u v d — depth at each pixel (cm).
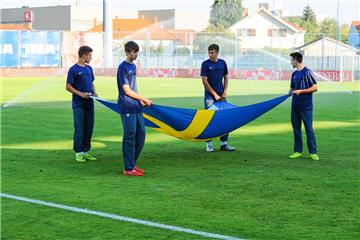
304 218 872
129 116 1177
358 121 2148
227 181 1125
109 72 6184
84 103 1348
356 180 1136
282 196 1005
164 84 4684
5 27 10588
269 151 1485
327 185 1090
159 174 1198
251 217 877
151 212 903
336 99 3206
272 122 2116
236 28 9200
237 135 1778
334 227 829
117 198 990
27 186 1082
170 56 6888
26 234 799
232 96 3391
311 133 1362
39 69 6244
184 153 1456
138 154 1216
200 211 909
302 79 1352
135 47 1177
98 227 828
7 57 6219
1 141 1653
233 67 6725
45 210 915
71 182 1120
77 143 1350
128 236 789
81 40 6550
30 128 1934
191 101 3036
